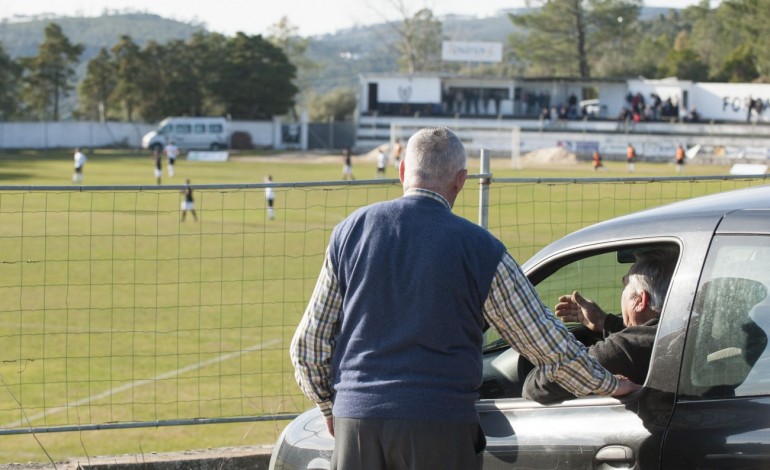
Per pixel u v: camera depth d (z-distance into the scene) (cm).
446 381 346
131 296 1794
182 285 1922
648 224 377
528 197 3328
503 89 9262
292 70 10500
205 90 10500
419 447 343
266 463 676
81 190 659
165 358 1309
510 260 356
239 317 1573
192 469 668
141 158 7806
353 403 352
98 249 2450
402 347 350
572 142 7875
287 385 1143
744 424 319
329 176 5662
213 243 2595
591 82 9244
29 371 1237
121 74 10656
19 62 11650
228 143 9269
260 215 3322
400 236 357
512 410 387
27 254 2338
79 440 970
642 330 387
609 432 354
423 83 9150
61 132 9369
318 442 440
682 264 355
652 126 8431
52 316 1603
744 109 8838
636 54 15000
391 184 665
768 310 327
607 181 697
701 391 336
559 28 12569
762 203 354
